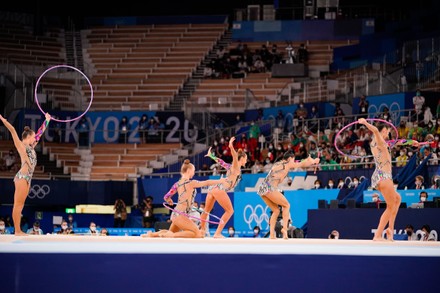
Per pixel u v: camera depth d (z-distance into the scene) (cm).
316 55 3997
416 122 2534
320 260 985
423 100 2777
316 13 4162
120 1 4481
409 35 3534
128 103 3822
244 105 3653
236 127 3253
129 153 3466
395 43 3609
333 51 3934
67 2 4406
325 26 4103
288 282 980
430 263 986
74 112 3559
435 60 3095
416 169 2183
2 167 3198
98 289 966
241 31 4184
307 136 2827
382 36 3684
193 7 4478
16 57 4031
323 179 2464
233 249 1009
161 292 971
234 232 2409
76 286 966
